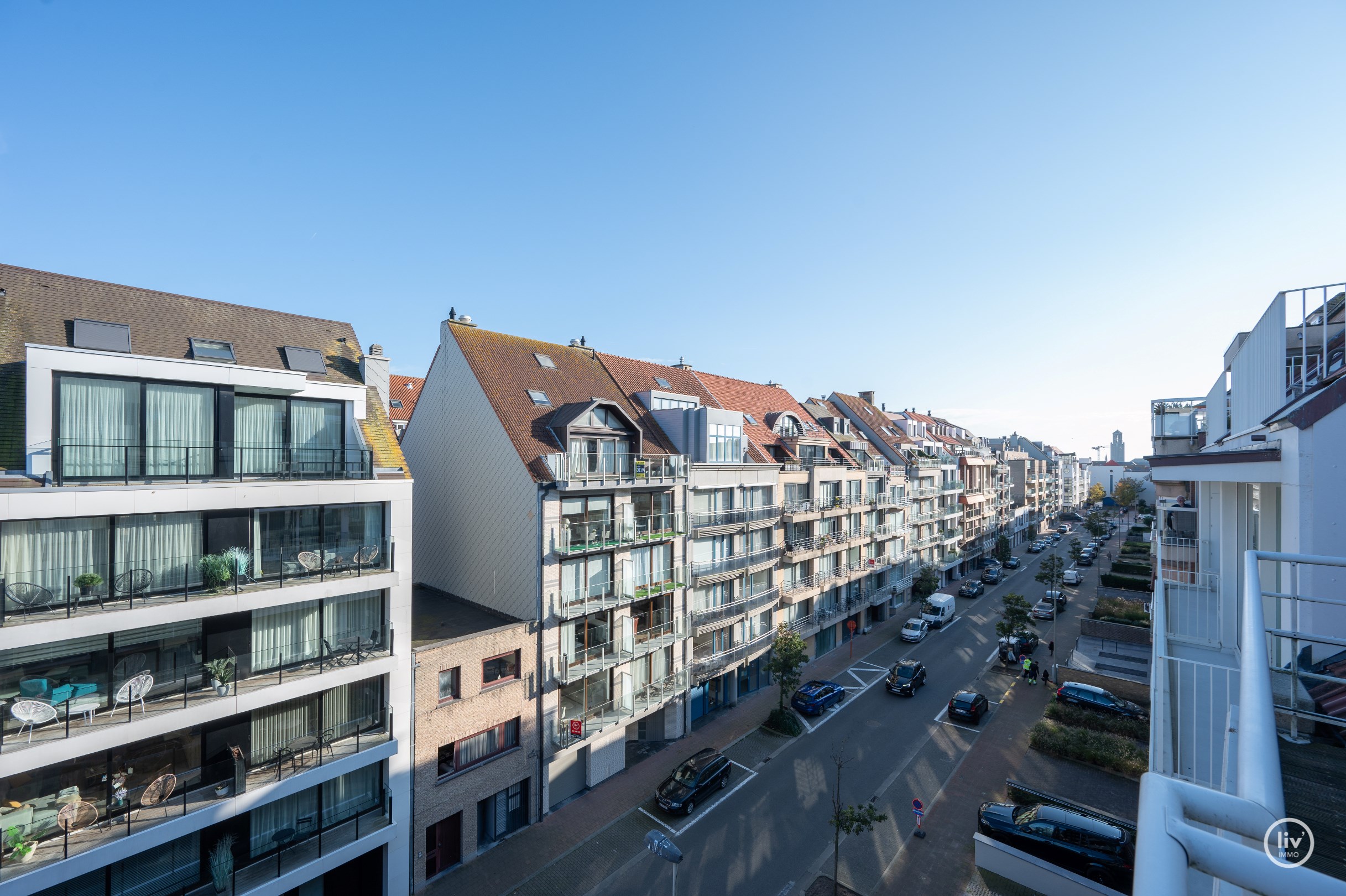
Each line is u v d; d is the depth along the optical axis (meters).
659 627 25.94
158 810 13.72
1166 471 12.34
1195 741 8.20
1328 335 12.41
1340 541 7.83
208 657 14.84
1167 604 15.66
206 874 14.71
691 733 27.92
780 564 34.22
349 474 17.41
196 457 15.20
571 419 23.77
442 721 18.53
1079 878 17.02
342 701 16.89
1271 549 11.77
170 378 14.45
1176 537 23.27
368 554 17.22
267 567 15.98
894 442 53.28
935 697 32.06
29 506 12.48
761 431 36.41
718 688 30.84
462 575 24.75
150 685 13.52
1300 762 5.31
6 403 13.64
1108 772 24.34
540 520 21.31
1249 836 2.44
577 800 22.58
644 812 21.88
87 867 12.39
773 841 20.39
